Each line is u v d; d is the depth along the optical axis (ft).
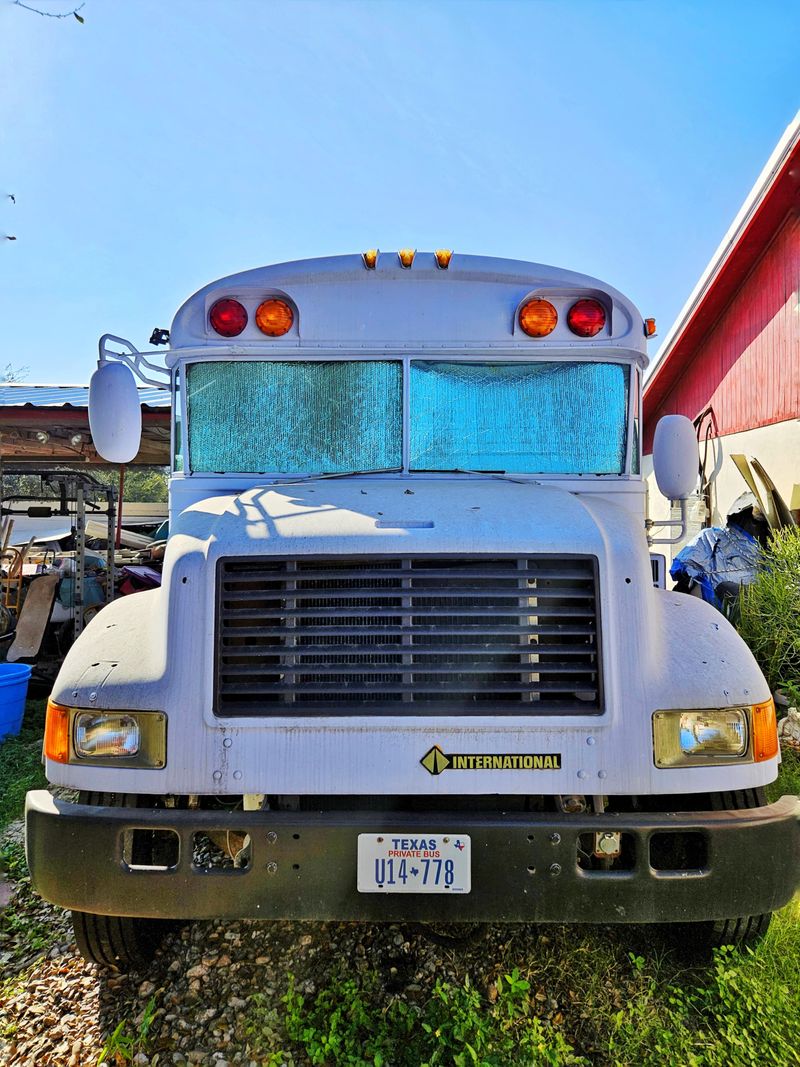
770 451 30.14
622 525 9.11
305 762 7.85
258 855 7.64
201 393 11.50
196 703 7.94
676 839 8.84
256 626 8.17
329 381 11.50
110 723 8.01
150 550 35.55
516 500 9.63
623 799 8.63
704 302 34.12
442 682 8.07
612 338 11.50
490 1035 7.75
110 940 9.00
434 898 7.60
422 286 11.43
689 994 8.71
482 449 11.48
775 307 29.68
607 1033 8.06
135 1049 7.95
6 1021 8.55
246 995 8.83
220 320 11.18
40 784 15.61
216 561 8.23
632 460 11.69
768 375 30.32
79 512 25.86
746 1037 7.57
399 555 8.20
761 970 8.44
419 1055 7.63
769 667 18.31
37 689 23.82
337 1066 7.55
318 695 8.06
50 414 28.04
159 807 8.26
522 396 11.60
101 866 7.72
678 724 7.97
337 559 8.23
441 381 11.53
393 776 7.82
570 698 8.11
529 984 8.60
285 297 11.35
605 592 8.19
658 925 10.03
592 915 7.61
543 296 11.52
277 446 11.43
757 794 8.34
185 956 9.61
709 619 9.10
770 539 23.20
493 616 8.15
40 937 10.23
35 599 26.27
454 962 9.30
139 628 8.91
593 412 11.65
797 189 27.63
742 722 8.07
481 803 8.25
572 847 7.61
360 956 9.46
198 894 7.66
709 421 36.22
